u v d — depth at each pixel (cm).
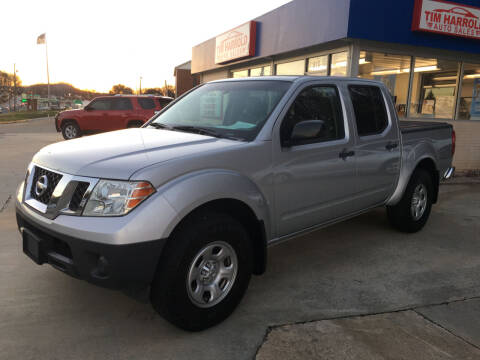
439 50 889
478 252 450
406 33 793
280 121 326
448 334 287
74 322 291
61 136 1728
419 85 905
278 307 320
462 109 969
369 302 331
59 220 252
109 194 244
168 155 271
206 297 282
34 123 3089
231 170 288
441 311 320
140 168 250
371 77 845
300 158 338
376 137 421
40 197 281
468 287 364
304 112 350
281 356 258
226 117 354
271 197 319
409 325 297
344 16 750
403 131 464
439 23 802
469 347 272
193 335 279
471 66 955
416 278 380
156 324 292
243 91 371
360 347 269
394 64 869
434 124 541
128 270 239
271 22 1016
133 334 279
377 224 547
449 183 846
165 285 255
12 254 410
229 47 1232
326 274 385
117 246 233
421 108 917
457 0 820
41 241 267
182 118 384
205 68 1513
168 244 257
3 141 1466
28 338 269
